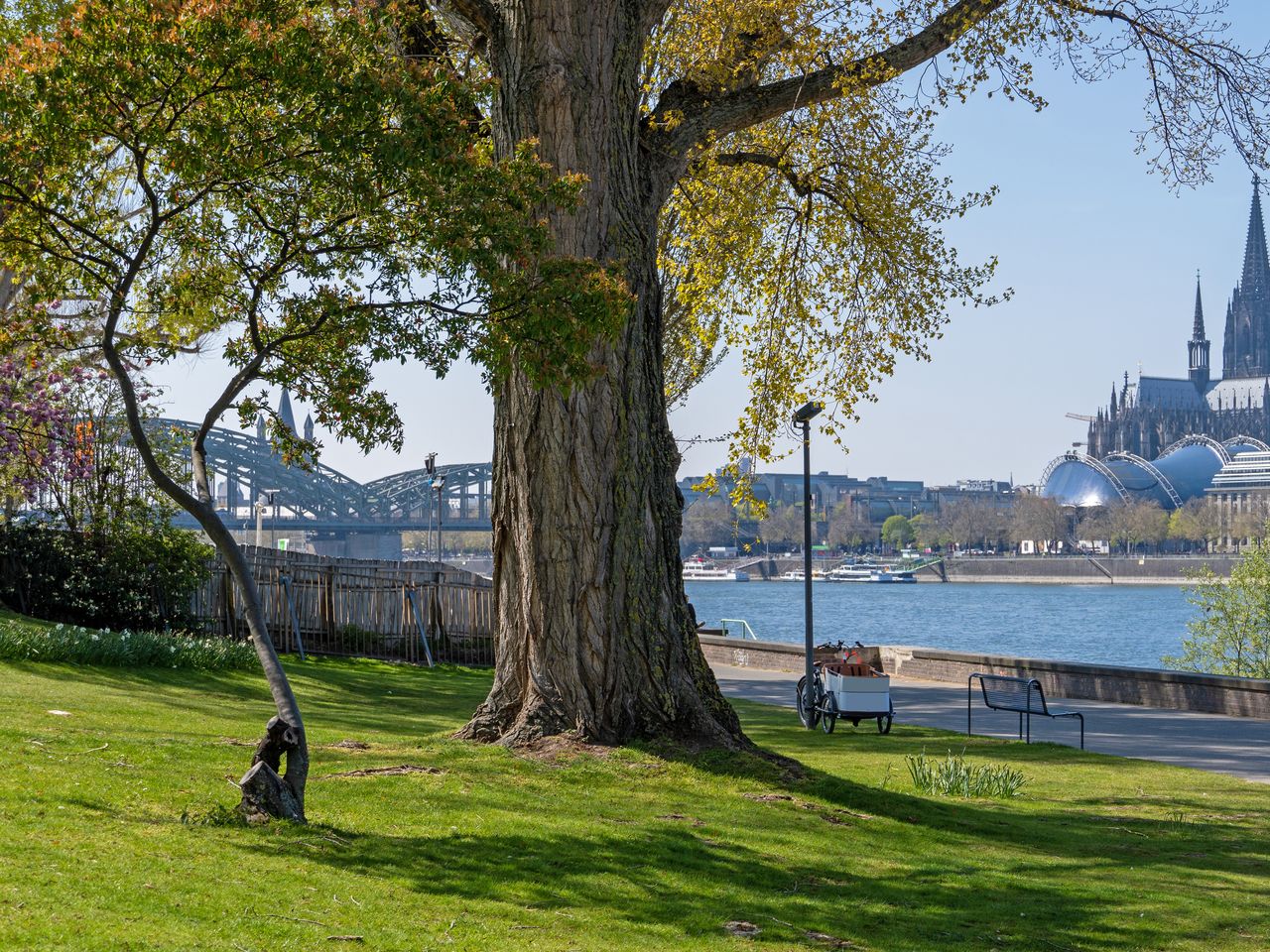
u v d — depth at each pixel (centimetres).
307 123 970
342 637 2930
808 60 1738
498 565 1372
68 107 913
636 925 758
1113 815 1317
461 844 905
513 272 1143
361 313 1021
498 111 1392
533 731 1298
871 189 1997
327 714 1734
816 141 2017
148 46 906
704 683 1380
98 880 675
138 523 2631
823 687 2030
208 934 613
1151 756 1814
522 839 938
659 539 1376
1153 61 1805
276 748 905
